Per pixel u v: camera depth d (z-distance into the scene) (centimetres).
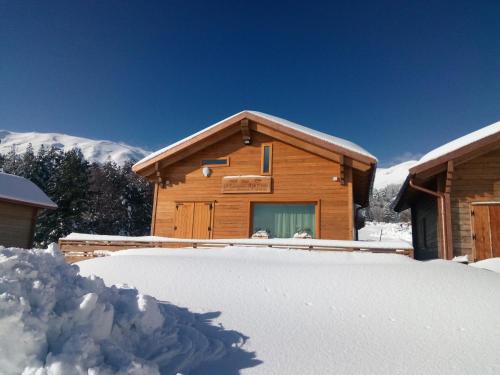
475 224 1052
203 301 487
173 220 1327
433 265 685
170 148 1322
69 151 4331
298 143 1246
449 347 365
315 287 547
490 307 471
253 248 874
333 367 322
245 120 1275
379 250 877
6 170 4775
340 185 1211
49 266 336
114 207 3903
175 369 308
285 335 388
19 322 248
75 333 268
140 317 351
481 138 1003
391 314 452
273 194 1260
